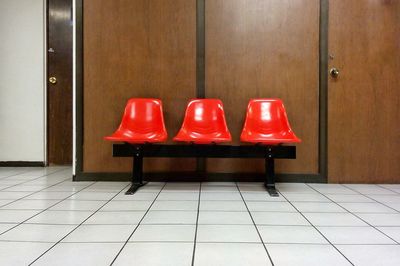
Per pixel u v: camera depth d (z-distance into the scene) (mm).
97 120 3723
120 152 3340
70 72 4973
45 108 4855
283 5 3701
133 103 3506
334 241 1956
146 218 2373
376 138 3705
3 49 4789
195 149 3361
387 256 1747
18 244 1878
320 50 3688
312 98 3703
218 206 2715
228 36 3705
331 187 3516
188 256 1727
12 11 4785
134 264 1629
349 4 3678
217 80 3709
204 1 3691
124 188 3379
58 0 4895
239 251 1797
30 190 3266
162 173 3734
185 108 3721
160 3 3693
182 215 2449
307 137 3711
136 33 3707
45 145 4871
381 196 3113
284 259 1700
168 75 3709
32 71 4824
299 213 2529
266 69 3707
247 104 3717
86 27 3703
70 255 1730
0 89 4801
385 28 3686
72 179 3783
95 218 2365
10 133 4828
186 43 3705
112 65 3711
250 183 3672
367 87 3693
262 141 3111
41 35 4812
